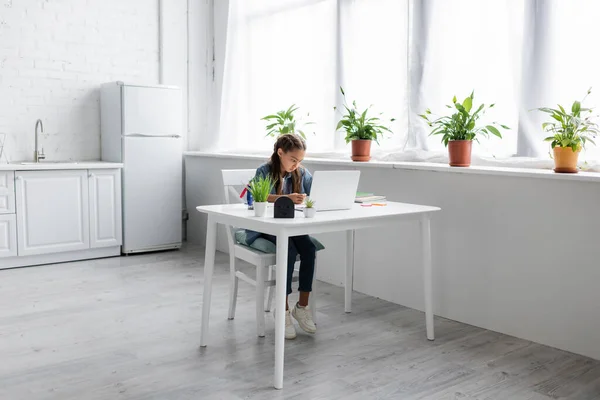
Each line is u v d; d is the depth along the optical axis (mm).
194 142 5676
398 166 3441
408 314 3336
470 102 3219
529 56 3139
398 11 3885
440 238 3283
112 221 4762
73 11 4926
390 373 2488
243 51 5258
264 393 2275
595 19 2910
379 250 3635
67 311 3303
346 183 2738
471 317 3164
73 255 4621
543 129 3012
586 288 2672
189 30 5543
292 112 4707
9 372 2453
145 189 4914
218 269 4387
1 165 4184
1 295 3609
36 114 4812
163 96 4941
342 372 2494
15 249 4312
